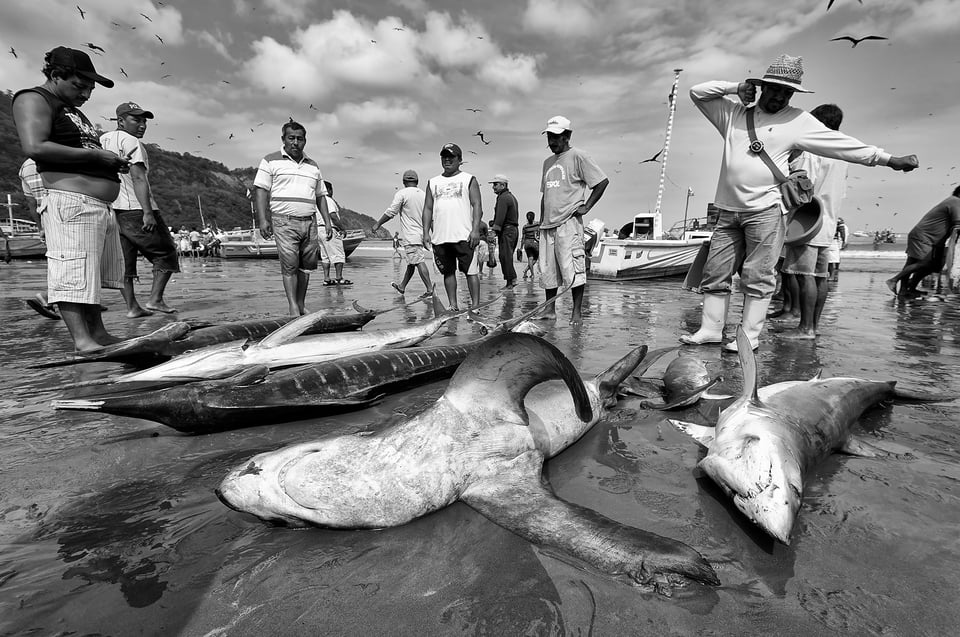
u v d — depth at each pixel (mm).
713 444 2861
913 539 2217
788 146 5105
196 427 3303
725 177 5504
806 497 2578
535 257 16719
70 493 2621
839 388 3508
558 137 6922
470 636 1696
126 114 7395
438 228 8281
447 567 2070
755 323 5508
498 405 2836
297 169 7184
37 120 4387
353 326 6379
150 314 8055
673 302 10141
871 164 4906
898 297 11000
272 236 7363
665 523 2391
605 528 2189
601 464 3033
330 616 1795
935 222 10094
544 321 7555
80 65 4547
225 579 1988
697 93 5590
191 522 2389
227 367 4473
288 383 3680
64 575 1991
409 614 1802
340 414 3814
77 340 4957
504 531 2340
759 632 1702
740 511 2393
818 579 1971
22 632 1702
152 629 1729
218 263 25453
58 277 4758
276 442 3283
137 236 7594
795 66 4887
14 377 4625
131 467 2920
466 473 2646
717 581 1924
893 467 2912
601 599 1862
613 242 15938
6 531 2279
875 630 1710
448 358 4789
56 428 3465
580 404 2518
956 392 4160
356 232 24922
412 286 13602
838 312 8758
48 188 4621
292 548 2213
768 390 3482
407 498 2430
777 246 5301
